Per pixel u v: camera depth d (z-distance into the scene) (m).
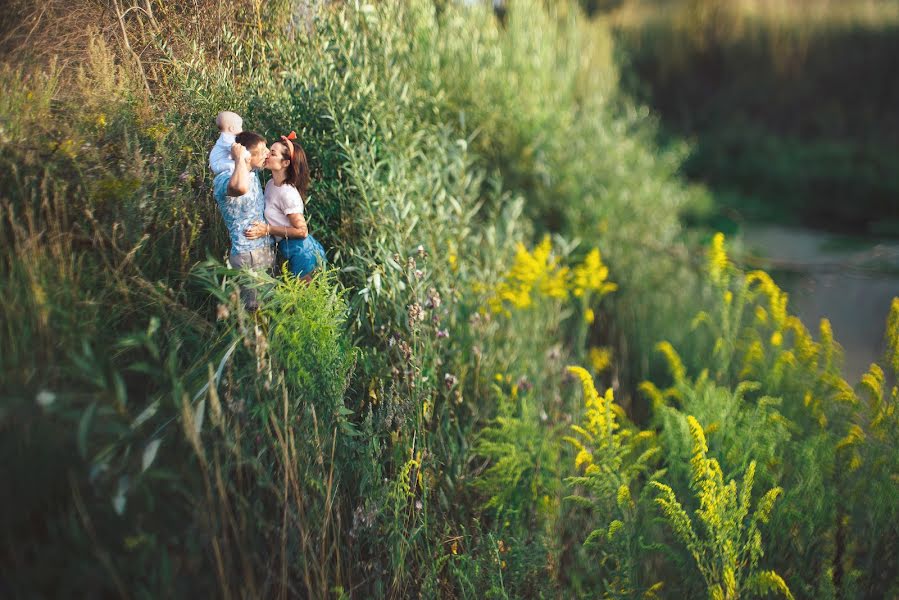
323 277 2.86
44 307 2.27
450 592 2.70
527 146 5.80
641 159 6.78
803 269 5.66
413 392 2.90
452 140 5.24
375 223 3.43
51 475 2.09
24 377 2.15
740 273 4.70
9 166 2.64
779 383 3.41
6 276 2.42
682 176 8.96
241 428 2.39
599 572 2.90
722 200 8.44
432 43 5.19
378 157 3.97
